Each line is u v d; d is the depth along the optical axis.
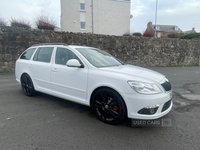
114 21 26.91
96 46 11.98
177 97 4.72
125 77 2.70
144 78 2.72
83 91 3.15
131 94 2.57
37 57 4.27
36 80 4.15
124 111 2.69
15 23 10.82
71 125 2.87
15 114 3.29
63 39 10.88
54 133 2.57
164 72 10.29
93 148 2.20
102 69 3.04
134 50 13.33
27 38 9.77
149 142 2.38
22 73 4.55
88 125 2.88
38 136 2.46
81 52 3.49
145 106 2.51
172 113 3.52
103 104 2.95
